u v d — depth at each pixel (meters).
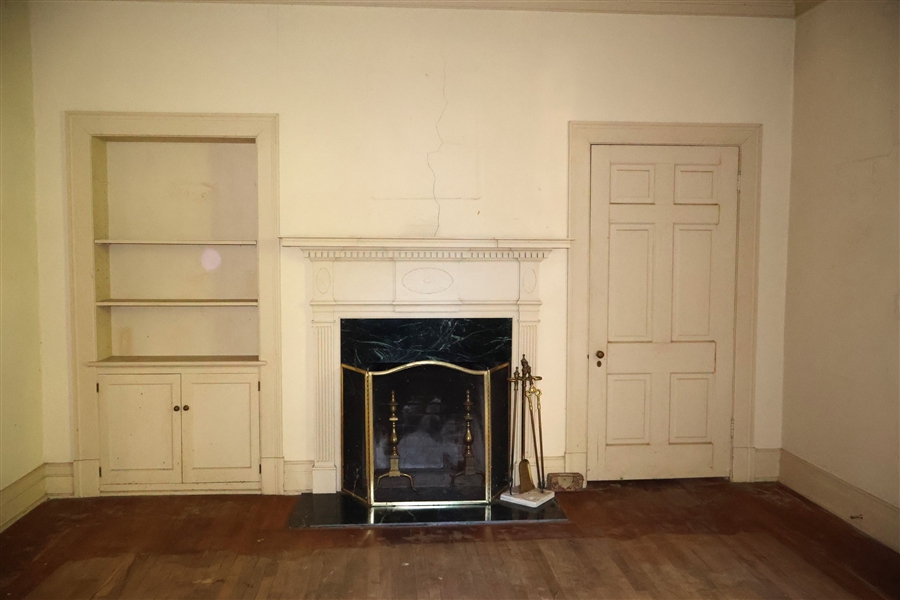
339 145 3.81
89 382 3.79
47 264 3.76
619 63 3.89
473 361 3.86
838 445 3.60
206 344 4.10
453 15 3.82
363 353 3.83
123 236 4.03
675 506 3.73
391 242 3.66
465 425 3.72
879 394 3.29
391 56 3.81
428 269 3.80
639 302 4.02
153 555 3.13
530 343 3.88
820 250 3.73
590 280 3.99
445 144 3.85
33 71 3.69
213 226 4.07
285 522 3.51
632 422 4.08
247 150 4.06
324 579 2.91
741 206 4.01
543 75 3.87
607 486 4.03
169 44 3.72
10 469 3.47
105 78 3.71
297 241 3.64
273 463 3.88
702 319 4.06
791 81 3.97
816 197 3.76
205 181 4.05
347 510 3.62
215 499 3.82
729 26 3.93
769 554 3.15
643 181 3.97
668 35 3.91
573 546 3.24
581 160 3.91
